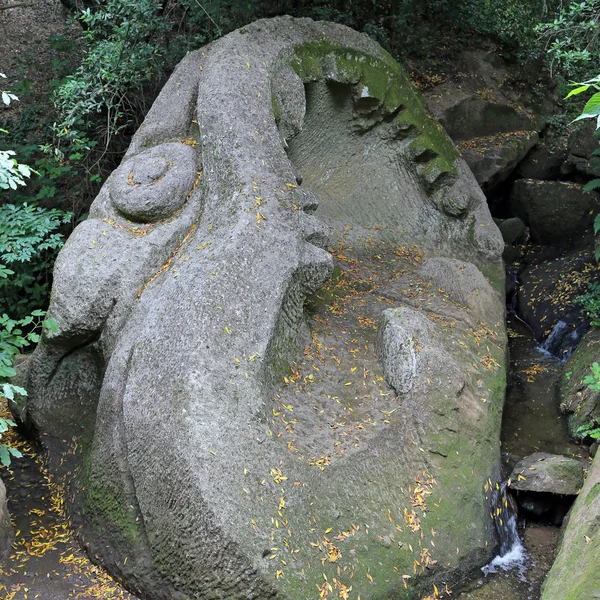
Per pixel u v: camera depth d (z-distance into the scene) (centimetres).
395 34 1051
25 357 708
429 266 723
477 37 1119
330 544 466
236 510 451
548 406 694
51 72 1011
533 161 1039
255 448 477
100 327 569
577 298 786
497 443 578
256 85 642
